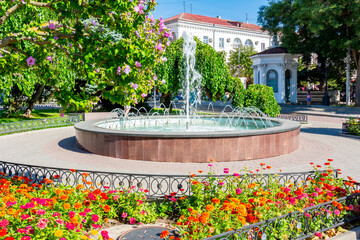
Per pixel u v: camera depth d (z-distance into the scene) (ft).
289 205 14.02
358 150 35.14
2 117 64.34
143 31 19.61
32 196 14.88
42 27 18.10
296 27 90.84
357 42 75.05
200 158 28.81
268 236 12.67
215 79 66.54
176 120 49.85
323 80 125.70
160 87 67.21
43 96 70.90
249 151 30.07
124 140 30.12
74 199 15.16
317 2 73.77
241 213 12.75
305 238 13.88
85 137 34.09
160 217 16.74
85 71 17.39
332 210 14.90
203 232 12.37
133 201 16.47
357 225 15.88
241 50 152.66
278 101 105.50
